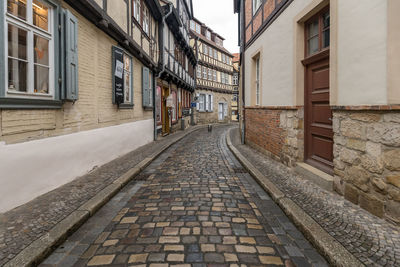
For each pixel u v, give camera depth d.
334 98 3.67
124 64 7.59
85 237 2.70
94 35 5.54
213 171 5.66
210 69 28.92
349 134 3.38
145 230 2.85
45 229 2.66
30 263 2.12
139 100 9.08
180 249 2.44
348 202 3.38
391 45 2.68
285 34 5.63
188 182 4.79
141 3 9.12
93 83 5.49
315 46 4.80
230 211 3.38
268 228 2.90
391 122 2.70
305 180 4.50
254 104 8.87
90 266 2.19
